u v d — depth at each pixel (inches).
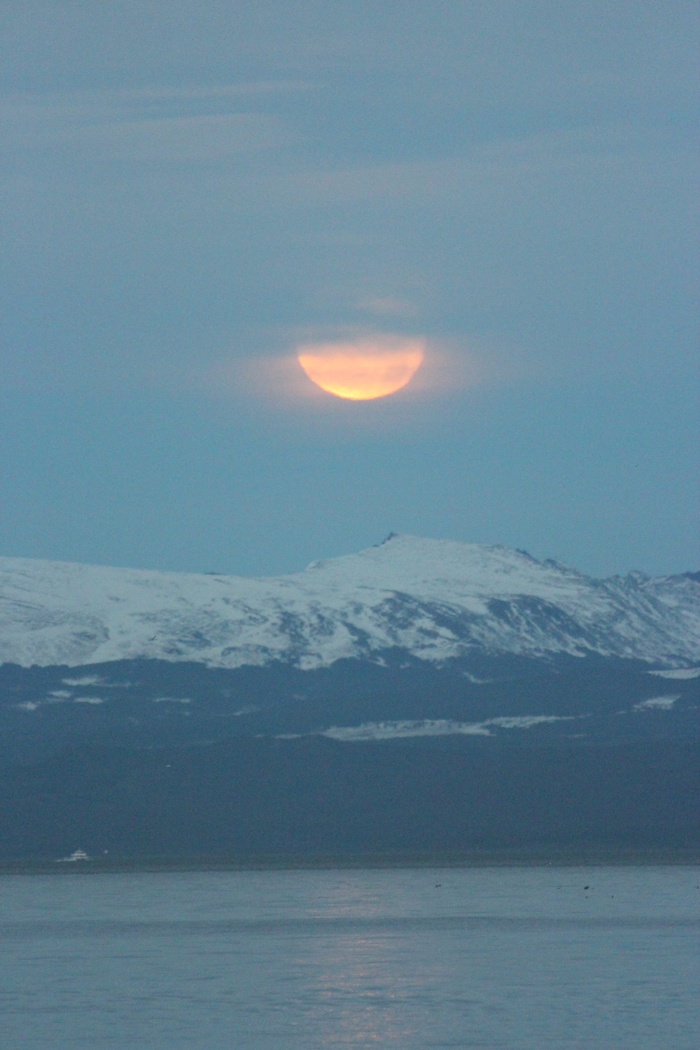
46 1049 5944.9
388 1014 6663.4
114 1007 6993.1
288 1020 6545.3
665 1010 6702.8
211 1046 5959.6
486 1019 6496.1
